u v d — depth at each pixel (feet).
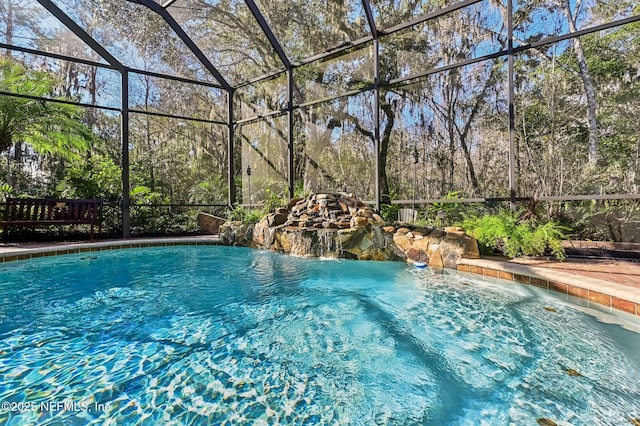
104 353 6.14
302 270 13.65
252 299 9.68
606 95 15.16
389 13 19.08
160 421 4.17
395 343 6.60
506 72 17.28
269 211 23.41
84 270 13.79
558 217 15.64
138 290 10.69
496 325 7.42
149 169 29.55
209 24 22.40
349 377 5.35
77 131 24.14
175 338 6.88
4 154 25.34
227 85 27.94
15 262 14.96
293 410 4.45
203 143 31.60
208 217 26.73
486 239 13.71
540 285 10.09
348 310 8.63
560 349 6.15
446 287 10.77
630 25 14.46
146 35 22.20
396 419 4.27
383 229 15.72
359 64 21.42
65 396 4.70
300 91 24.59
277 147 26.18
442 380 5.21
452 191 18.88
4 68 21.15
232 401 4.65
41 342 6.59
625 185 14.71
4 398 4.62
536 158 16.79
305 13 20.62
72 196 22.88
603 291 8.20
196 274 13.12
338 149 23.07
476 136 18.16
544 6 16.55
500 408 4.44
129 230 23.07
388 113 20.85
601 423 4.04
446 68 17.39
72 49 21.66
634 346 6.22
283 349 6.38
